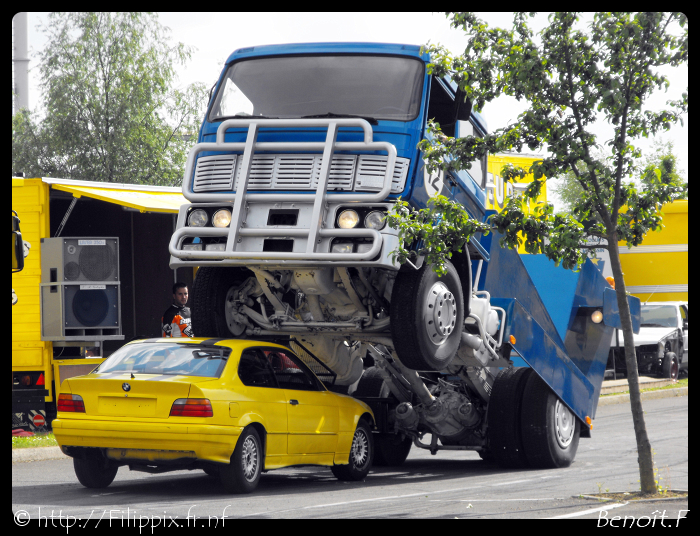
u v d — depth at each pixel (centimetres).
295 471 1756
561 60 1321
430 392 1816
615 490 1395
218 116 1464
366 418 1636
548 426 1736
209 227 1399
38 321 2261
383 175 1346
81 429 1316
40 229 2280
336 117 1394
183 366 1365
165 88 5359
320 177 1348
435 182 1441
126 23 5319
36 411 2253
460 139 1373
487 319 1619
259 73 1486
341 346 1677
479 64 1344
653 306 3888
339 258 1320
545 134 1323
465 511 1191
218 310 1558
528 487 1457
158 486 1468
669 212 3938
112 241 2306
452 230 1349
